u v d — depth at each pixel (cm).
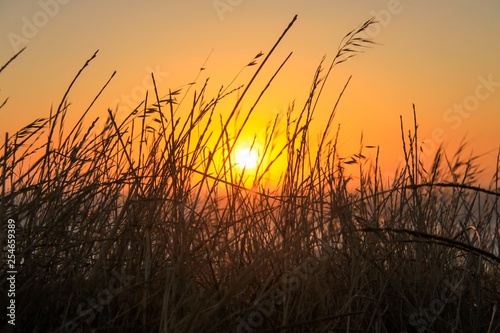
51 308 270
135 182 303
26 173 305
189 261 290
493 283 364
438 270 333
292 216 321
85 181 325
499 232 380
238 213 356
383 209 363
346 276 331
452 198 371
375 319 309
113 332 255
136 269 292
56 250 290
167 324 250
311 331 280
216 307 255
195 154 321
